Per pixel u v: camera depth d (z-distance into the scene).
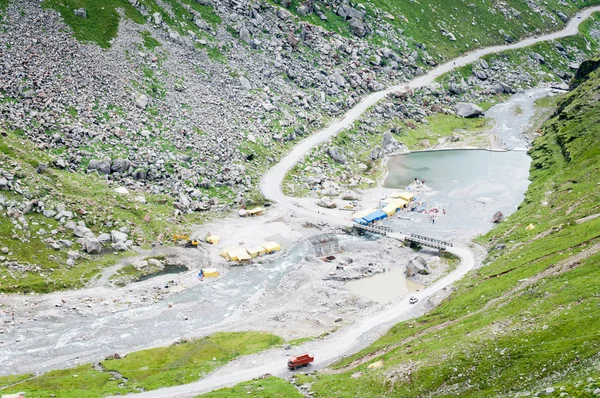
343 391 96.75
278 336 131.38
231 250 170.38
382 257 170.25
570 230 143.00
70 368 117.75
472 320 109.12
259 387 103.06
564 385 72.94
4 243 151.25
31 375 114.62
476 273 146.50
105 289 150.12
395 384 92.75
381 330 128.12
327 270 163.75
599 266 107.56
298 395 98.00
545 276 115.38
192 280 157.75
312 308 145.12
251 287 155.38
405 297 145.38
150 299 148.00
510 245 159.12
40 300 141.62
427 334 111.75
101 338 130.62
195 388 106.81
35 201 162.62
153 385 108.06
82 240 161.38
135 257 163.25
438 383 89.31
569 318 90.31
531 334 90.50
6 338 127.94
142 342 129.88
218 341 129.50
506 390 82.19
